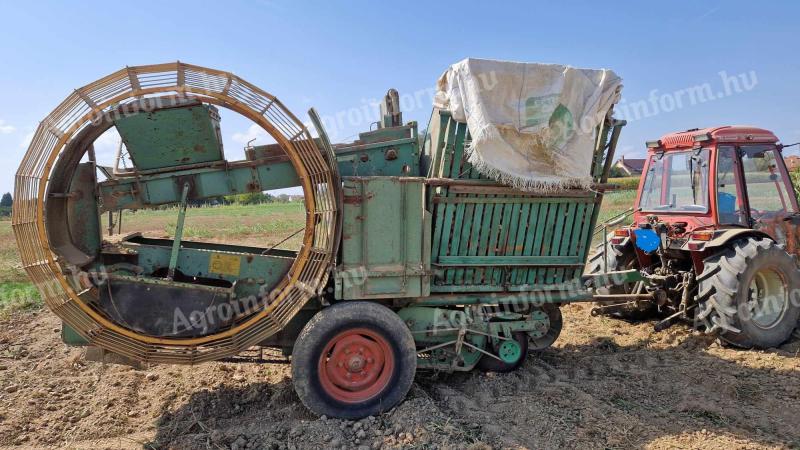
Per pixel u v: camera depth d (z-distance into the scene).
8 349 5.35
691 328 5.94
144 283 3.61
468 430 3.51
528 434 3.48
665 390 4.27
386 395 3.75
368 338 3.79
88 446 3.42
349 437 3.48
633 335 5.93
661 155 6.44
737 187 5.76
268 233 17.30
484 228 4.16
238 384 4.47
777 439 3.44
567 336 5.90
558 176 4.01
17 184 3.25
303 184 3.65
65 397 4.16
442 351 4.31
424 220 3.91
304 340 3.60
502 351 4.46
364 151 4.27
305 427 3.52
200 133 3.69
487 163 3.80
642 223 6.28
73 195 3.73
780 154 6.12
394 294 3.86
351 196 3.78
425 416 3.61
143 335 3.57
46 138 3.27
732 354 5.13
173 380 4.53
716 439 3.42
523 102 3.92
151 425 3.75
